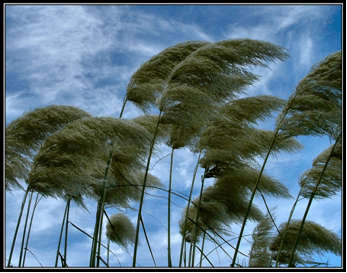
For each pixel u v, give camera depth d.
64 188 3.64
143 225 3.59
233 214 4.75
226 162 4.38
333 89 3.44
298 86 3.64
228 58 3.59
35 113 3.92
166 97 3.69
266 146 4.42
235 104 4.18
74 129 3.62
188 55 4.20
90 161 3.84
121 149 4.35
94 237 3.96
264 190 4.62
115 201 4.75
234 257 3.46
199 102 3.57
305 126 3.59
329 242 4.00
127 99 4.40
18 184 3.62
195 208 4.75
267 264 3.93
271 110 4.06
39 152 3.72
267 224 4.13
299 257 4.11
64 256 4.38
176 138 4.60
